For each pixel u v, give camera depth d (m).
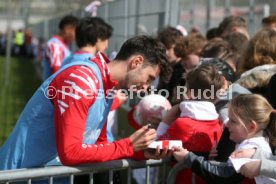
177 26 5.21
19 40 30.00
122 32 6.89
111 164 2.41
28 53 29.55
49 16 25.69
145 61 2.35
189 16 8.81
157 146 2.40
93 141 2.41
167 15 5.13
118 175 2.82
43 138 2.36
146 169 2.55
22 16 39.06
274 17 4.57
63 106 2.18
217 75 2.81
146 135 2.31
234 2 9.03
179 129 2.69
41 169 2.24
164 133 2.83
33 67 23.30
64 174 2.30
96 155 2.20
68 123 2.16
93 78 2.25
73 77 2.22
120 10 7.09
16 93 14.11
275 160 2.30
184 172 2.58
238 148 2.40
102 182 2.74
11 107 11.52
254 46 3.21
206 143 2.68
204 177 2.37
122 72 2.37
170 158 2.61
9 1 17.11
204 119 2.70
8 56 16.61
